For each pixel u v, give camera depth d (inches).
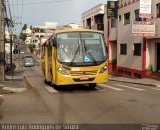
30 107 518.6
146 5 1235.2
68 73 719.1
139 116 434.0
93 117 430.9
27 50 5561.0
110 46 1918.1
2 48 968.9
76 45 730.2
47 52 914.7
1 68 979.3
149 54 1375.5
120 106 518.9
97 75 729.0
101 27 2054.6
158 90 818.8
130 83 1175.6
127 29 1581.0
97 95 669.3
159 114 448.5
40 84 981.2
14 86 830.5
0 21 951.0
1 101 588.4
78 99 609.6
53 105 538.6
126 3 1595.7
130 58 1540.4
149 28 1244.5
